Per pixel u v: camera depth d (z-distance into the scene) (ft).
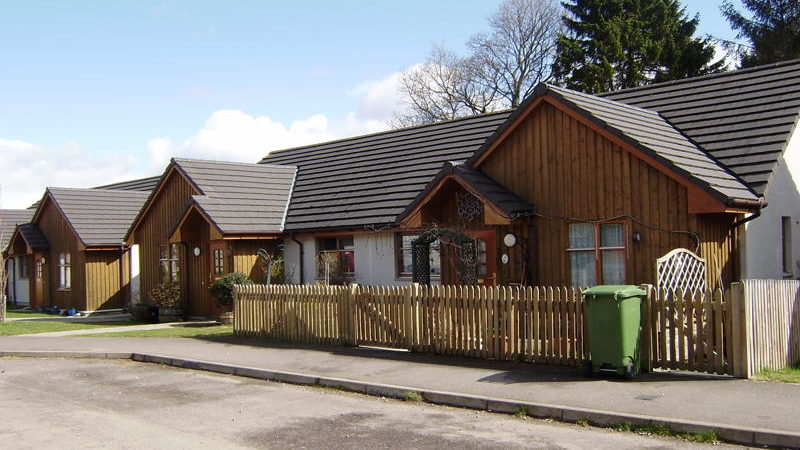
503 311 41.47
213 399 36.40
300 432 29.14
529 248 53.62
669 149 49.21
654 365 36.19
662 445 25.85
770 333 36.11
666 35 145.89
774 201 52.49
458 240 53.72
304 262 75.61
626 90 68.54
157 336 62.34
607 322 34.81
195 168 81.25
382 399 35.45
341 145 92.43
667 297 35.86
